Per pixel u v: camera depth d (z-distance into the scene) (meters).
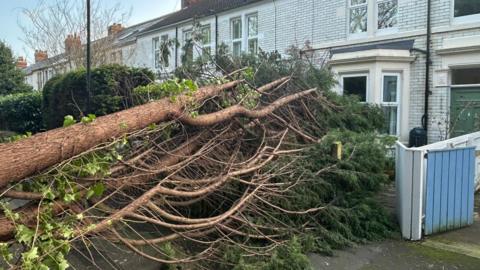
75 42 16.77
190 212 4.57
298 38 12.30
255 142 5.23
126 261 4.00
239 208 4.16
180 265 3.81
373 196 5.68
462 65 8.84
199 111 5.09
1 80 24.33
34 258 2.44
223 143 4.84
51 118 9.32
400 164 5.43
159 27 18.70
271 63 7.30
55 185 2.95
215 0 17.41
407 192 4.95
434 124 9.33
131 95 6.80
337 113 6.86
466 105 8.93
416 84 9.68
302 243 4.39
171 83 4.68
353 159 5.27
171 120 4.14
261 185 4.35
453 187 5.25
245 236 4.21
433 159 5.02
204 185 4.15
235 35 14.97
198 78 6.70
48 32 17.81
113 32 18.28
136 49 20.70
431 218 5.05
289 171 4.81
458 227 5.32
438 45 9.25
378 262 4.30
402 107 9.80
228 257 3.90
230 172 4.27
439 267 4.17
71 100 8.38
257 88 6.09
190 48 9.10
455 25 8.91
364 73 10.04
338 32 11.21
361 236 4.93
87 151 3.07
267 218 4.48
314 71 7.41
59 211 2.91
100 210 3.30
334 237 4.63
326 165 5.15
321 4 11.66
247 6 14.12
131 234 4.29
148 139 3.98
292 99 6.06
